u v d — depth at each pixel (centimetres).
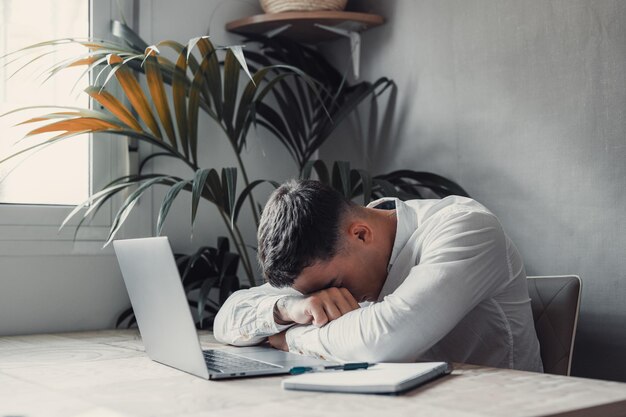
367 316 128
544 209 214
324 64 276
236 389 105
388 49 265
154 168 254
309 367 119
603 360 199
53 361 145
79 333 222
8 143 227
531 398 94
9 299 221
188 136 258
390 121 263
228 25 270
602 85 200
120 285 243
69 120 209
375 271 145
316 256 135
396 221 153
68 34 239
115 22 242
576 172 206
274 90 259
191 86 229
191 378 116
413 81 255
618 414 92
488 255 136
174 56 259
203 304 221
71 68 239
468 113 236
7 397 105
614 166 197
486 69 231
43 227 228
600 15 201
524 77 220
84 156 241
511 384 105
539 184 216
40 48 233
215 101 237
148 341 138
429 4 250
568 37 209
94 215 218
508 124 224
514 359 149
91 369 131
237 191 272
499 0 228
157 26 256
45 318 227
